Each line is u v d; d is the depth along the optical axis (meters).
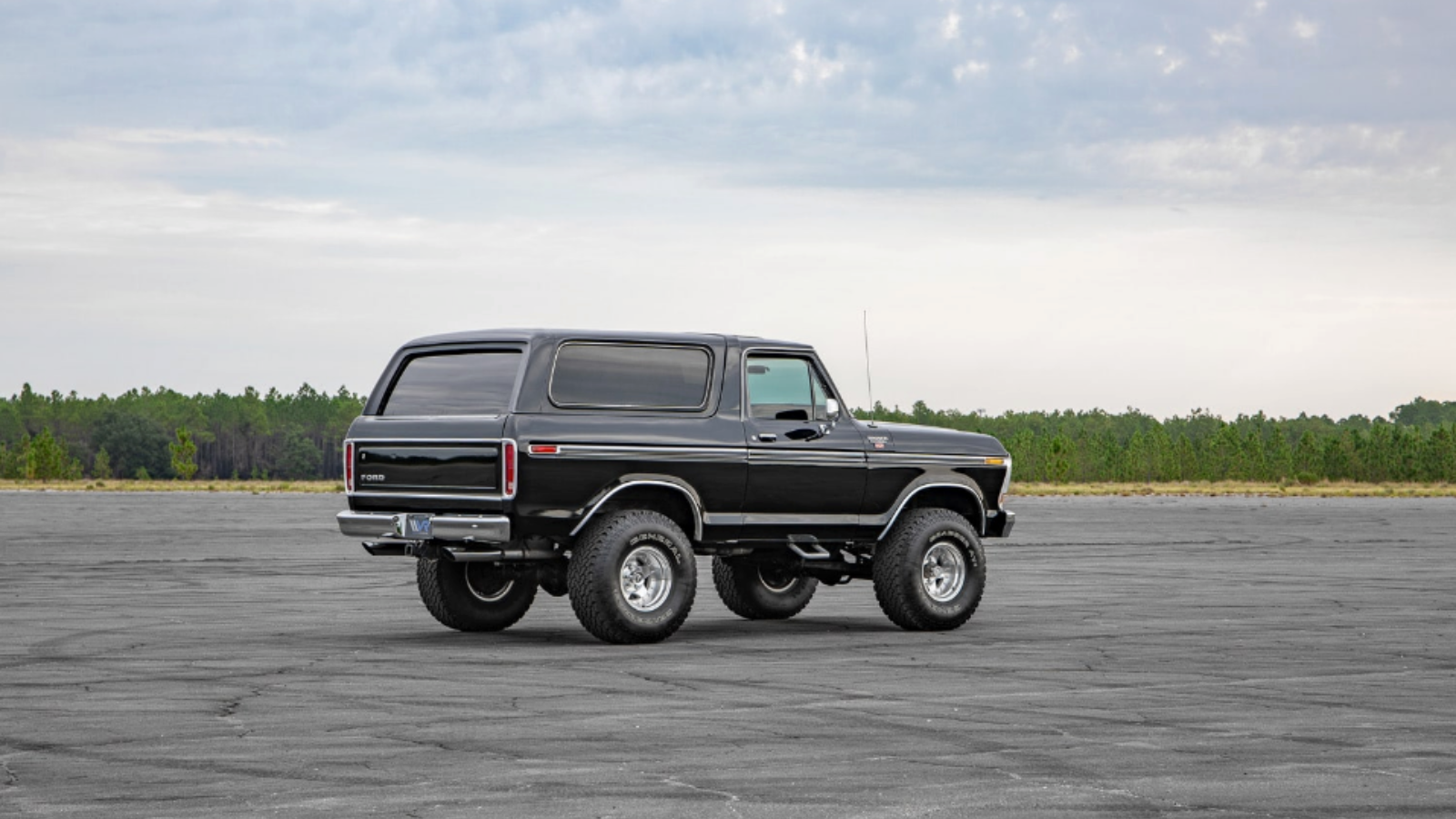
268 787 7.37
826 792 7.30
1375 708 9.83
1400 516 46.94
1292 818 6.81
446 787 7.38
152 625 14.65
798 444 13.65
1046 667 11.73
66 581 20.03
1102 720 9.33
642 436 12.89
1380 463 162.50
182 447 131.38
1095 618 15.62
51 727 8.99
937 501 14.85
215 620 15.20
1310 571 22.77
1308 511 51.38
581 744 8.48
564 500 12.62
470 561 13.23
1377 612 16.28
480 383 12.98
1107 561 24.77
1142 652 12.76
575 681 10.89
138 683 10.75
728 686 10.65
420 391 13.34
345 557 24.88
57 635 13.79
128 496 65.19
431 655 12.33
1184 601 17.67
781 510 13.66
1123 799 7.17
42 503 53.78
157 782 7.48
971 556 14.42
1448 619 15.60
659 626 12.97
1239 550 28.23
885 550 14.20
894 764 7.95
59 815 6.79
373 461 13.34
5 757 8.09
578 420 12.69
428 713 9.49
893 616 14.20
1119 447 170.62
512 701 9.98
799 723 9.16
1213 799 7.18
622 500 13.13
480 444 12.58
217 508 49.00
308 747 8.38
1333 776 7.69
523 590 14.31
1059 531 35.47
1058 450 132.00
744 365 13.60
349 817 6.77
